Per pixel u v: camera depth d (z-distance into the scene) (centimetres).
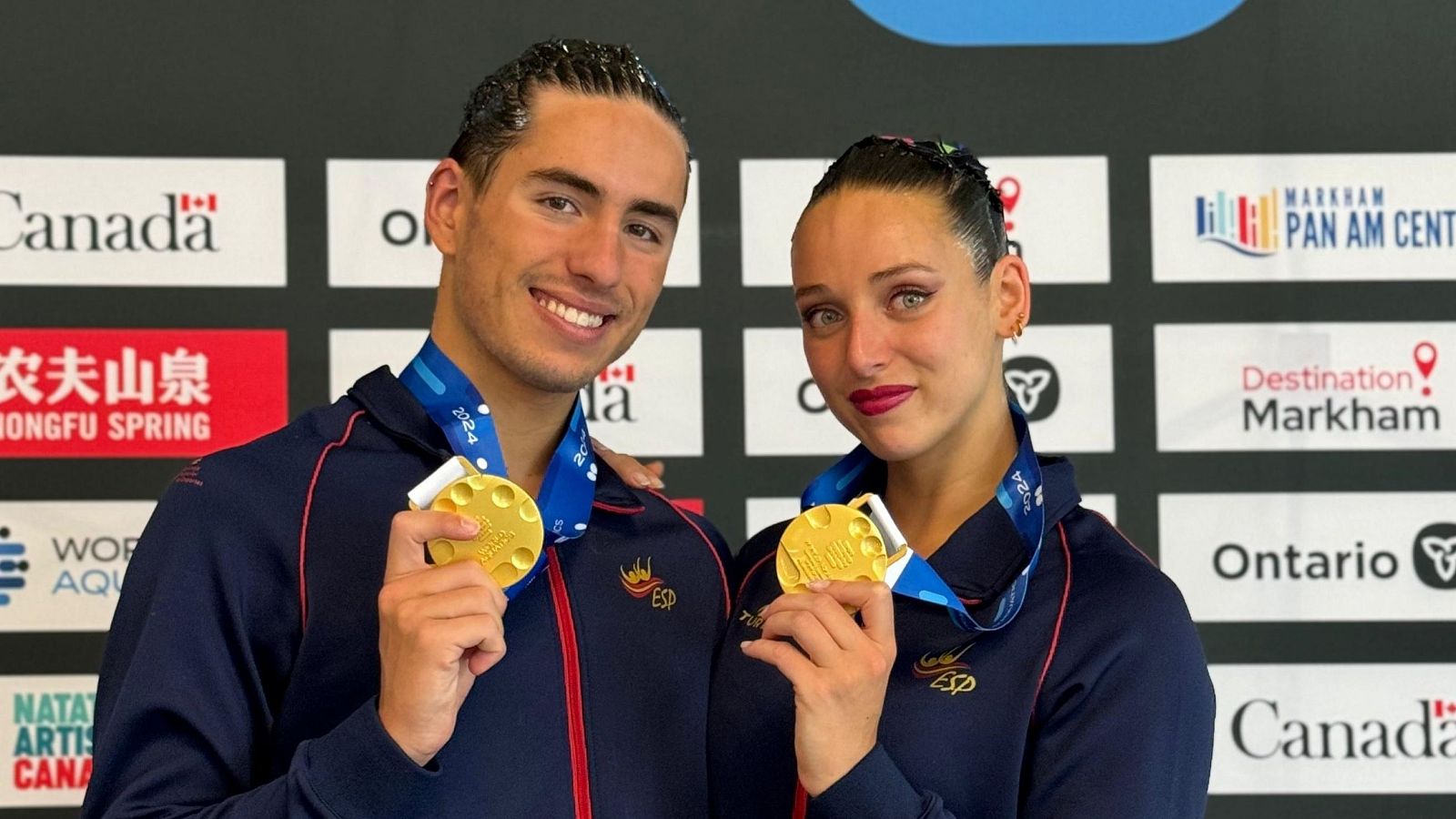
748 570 147
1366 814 213
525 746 125
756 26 218
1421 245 217
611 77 131
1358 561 215
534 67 131
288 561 124
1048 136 218
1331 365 216
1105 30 219
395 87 215
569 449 135
